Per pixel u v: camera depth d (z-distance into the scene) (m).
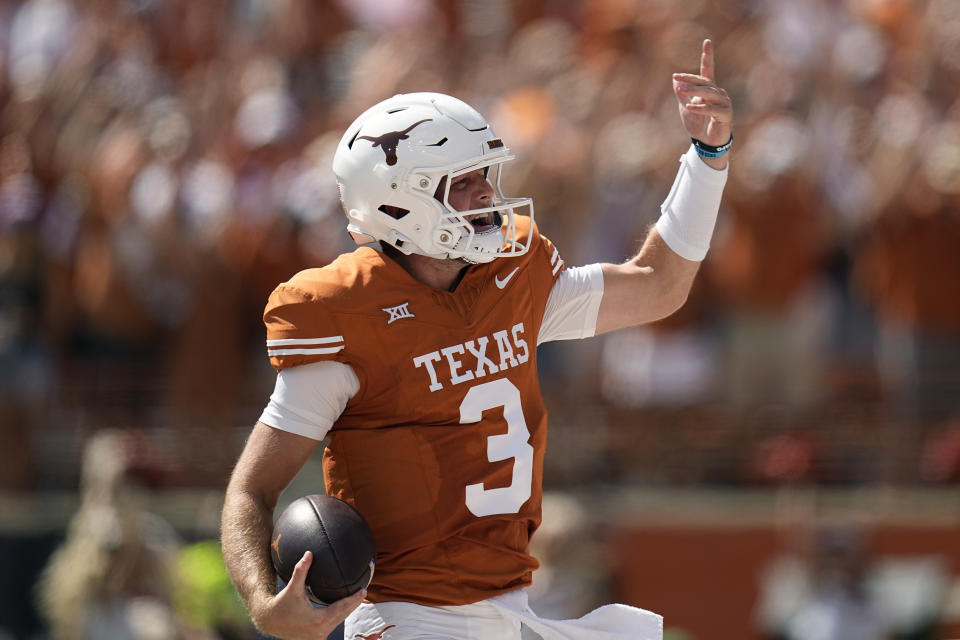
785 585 26.23
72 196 29.84
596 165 28.42
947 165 27.61
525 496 11.18
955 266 27.80
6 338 28.73
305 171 28.77
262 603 10.31
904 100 28.67
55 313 29.53
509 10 31.55
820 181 28.48
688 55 28.89
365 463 10.98
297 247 28.27
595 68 29.70
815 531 25.17
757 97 28.66
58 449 28.78
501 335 11.12
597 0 30.61
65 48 31.55
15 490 28.30
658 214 28.00
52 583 22.09
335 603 10.30
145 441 28.22
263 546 10.60
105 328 29.44
